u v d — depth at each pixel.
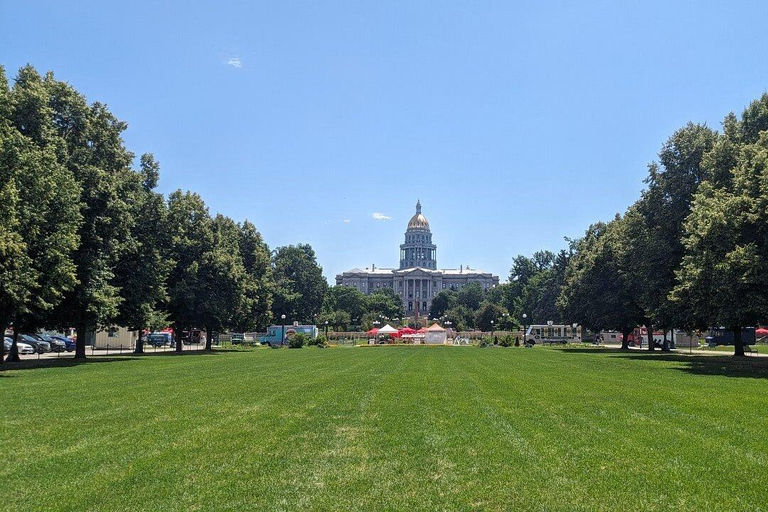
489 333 126.31
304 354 61.12
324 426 15.77
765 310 34.56
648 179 51.44
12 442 13.66
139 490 9.98
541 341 107.94
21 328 45.97
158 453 12.60
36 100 39.41
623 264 62.09
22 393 23.12
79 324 45.97
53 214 39.00
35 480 10.55
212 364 42.62
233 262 72.75
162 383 27.39
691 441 13.85
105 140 47.75
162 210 55.50
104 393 23.16
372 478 10.74
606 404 20.03
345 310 191.62
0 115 33.88
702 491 9.96
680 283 47.47
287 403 20.23
